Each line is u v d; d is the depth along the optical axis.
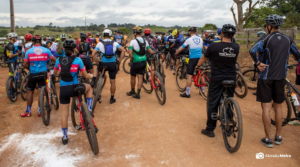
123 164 3.58
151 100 6.73
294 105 4.70
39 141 4.32
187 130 4.75
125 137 4.48
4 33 34.16
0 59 14.20
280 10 39.94
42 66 5.21
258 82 4.05
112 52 6.00
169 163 3.60
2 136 4.51
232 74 4.00
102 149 4.03
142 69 6.67
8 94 6.33
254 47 3.94
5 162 3.64
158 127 4.91
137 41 6.32
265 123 4.02
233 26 3.92
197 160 3.67
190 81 6.78
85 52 6.94
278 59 3.84
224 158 3.72
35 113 5.75
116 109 6.03
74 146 4.14
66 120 4.14
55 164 3.59
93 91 6.11
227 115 3.96
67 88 4.02
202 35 18.91
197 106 6.20
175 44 9.33
